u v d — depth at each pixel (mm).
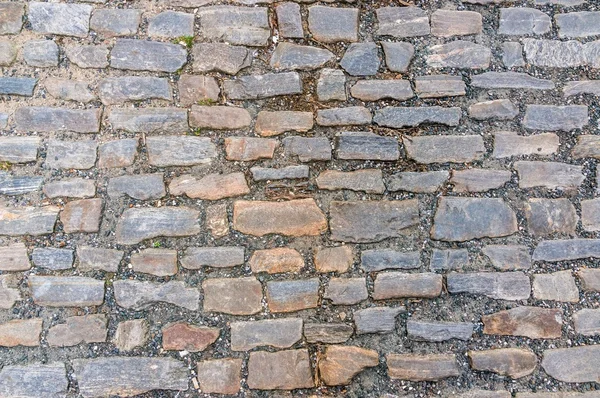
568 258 2451
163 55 2609
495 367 2326
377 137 2553
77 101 2537
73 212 2416
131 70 2584
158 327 2324
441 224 2461
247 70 2619
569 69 2693
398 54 2680
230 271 2381
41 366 2277
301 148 2521
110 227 2408
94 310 2332
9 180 2439
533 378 2330
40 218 2400
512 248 2449
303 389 2299
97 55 2592
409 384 2311
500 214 2482
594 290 2422
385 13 2744
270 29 2680
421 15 2746
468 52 2693
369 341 2338
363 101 2607
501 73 2668
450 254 2432
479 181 2516
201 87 2580
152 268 2369
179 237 2410
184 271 2373
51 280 2350
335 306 2363
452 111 2600
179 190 2457
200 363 2299
